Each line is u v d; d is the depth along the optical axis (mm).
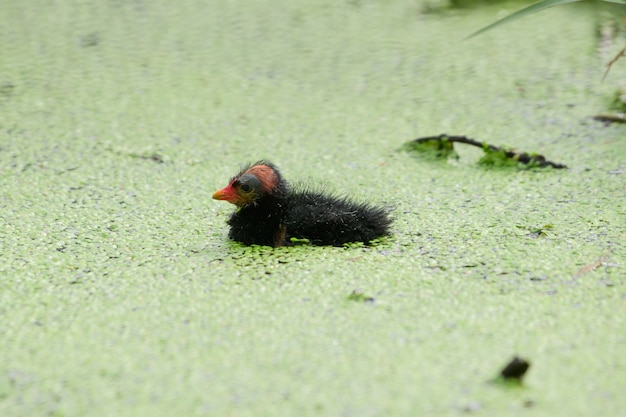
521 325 7773
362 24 17875
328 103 14516
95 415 6559
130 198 11070
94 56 16281
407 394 6730
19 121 13602
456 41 16906
